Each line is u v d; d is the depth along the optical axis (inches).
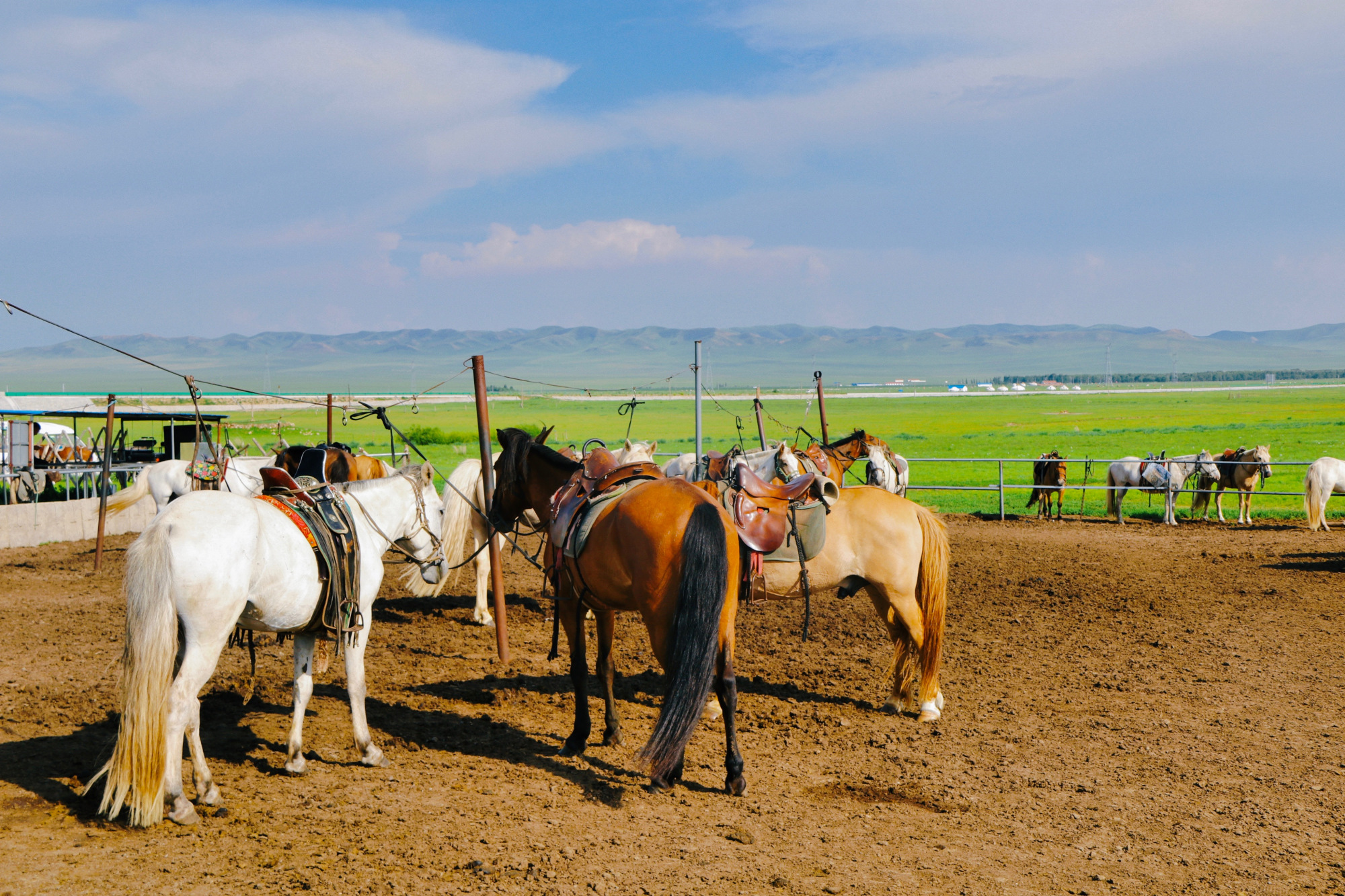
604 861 180.5
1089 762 250.2
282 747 246.1
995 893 172.9
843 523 285.0
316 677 325.1
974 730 277.7
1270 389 7539.4
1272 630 412.8
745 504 263.0
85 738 244.8
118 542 693.3
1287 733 274.4
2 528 650.8
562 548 242.4
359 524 246.2
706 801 217.0
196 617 188.7
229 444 788.0
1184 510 938.1
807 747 260.5
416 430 2178.9
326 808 203.5
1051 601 483.8
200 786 198.4
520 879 170.9
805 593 278.2
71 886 158.9
